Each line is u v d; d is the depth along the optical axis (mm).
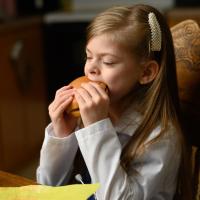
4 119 3682
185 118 1631
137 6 1444
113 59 1340
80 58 4148
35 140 4227
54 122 1457
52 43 4195
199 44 1611
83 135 1299
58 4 4570
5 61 3594
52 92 4387
